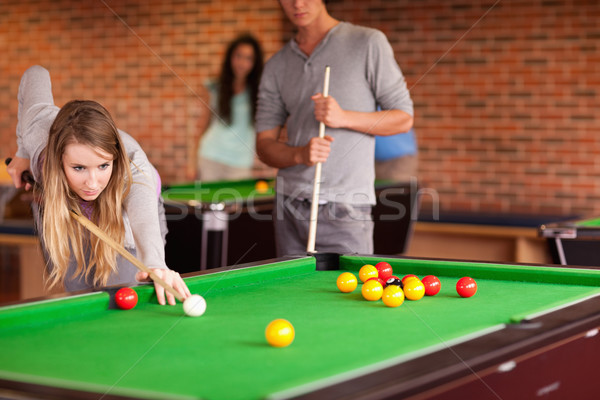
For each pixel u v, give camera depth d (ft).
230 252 12.55
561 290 6.53
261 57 20.52
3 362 4.17
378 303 5.95
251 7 21.81
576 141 19.42
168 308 5.67
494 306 5.81
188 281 6.23
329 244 9.82
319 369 4.02
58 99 23.75
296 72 10.03
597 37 19.06
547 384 4.73
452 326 5.05
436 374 3.79
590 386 5.33
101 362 4.18
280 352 4.39
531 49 19.62
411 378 3.72
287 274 7.29
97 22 23.16
